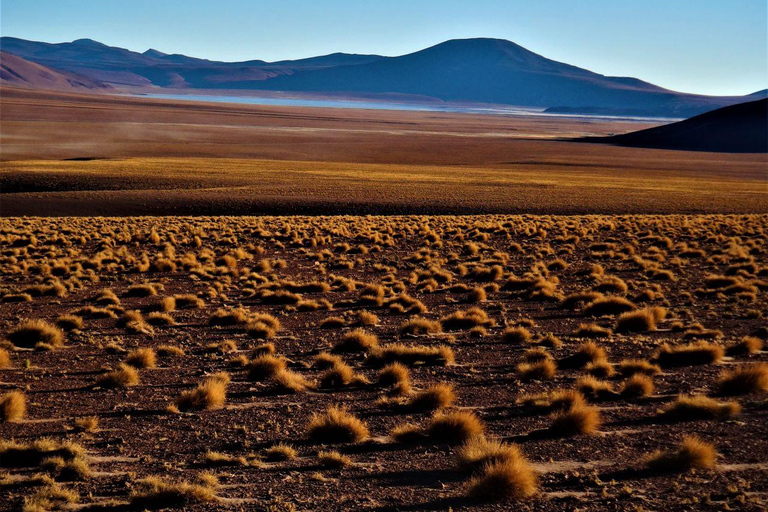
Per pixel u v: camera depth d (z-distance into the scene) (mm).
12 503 7781
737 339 16719
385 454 9273
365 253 37656
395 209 66875
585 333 17859
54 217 57125
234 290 26469
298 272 31078
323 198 71562
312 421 10305
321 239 41281
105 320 20391
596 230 46250
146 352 14992
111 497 7926
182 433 10383
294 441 9969
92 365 15023
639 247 38375
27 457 9188
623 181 100125
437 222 52812
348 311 22172
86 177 84812
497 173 111500
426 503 7449
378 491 7871
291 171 102375
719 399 11500
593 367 13445
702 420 10266
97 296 24500
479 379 13492
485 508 7242
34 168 93938
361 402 12031
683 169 130625
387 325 19719
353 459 9117
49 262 31500
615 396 11945
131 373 13406
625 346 16281
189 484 8016
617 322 18656
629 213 66375
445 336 17859
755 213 65812
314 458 9180
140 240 41156
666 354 14617
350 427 9938
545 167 130000
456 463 8531
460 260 34344
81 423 10586
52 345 16859
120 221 52281
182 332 18828
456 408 11461
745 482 7664
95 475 8672
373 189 80375
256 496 7836
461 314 19766
